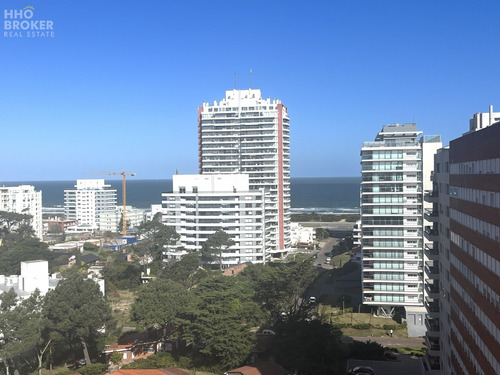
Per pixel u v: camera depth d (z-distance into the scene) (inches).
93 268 7268.7
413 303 4468.5
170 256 7421.3
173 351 3698.3
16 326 3034.0
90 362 3565.5
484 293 1932.8
